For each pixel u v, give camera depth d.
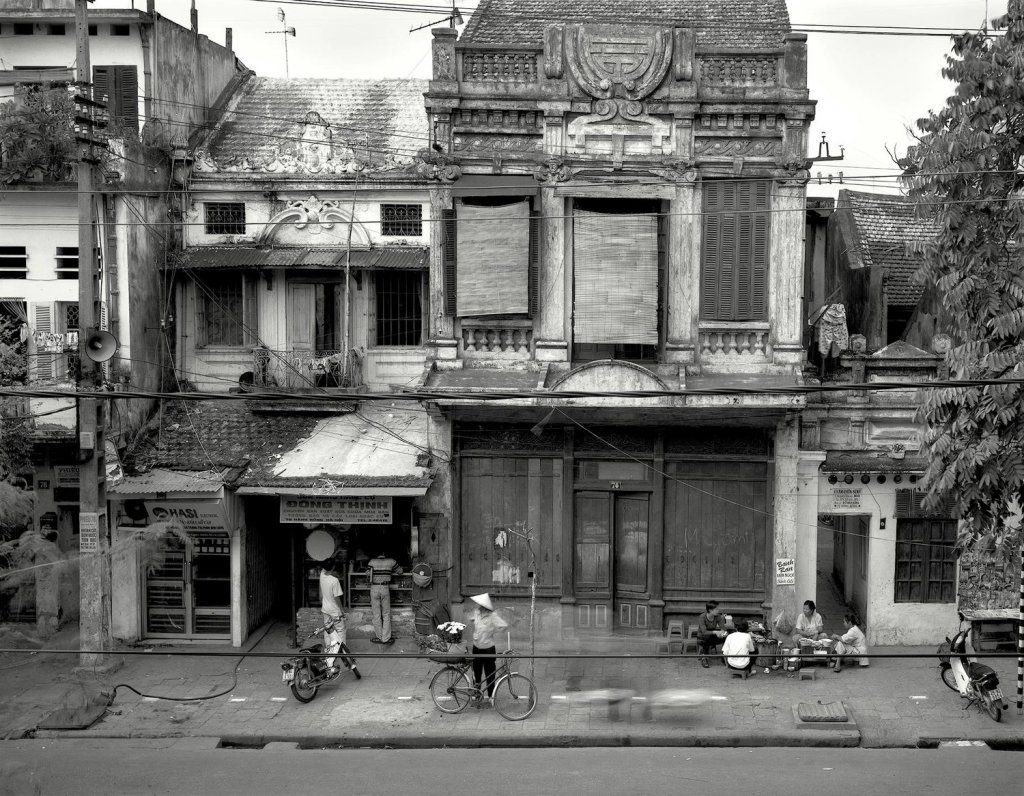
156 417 22.66
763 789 14.58
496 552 21.73
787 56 20.55
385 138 24.47
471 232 21.02
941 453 17.12
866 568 21.64
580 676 19.58
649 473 21.36
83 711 17.70
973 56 16.38
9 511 20.20
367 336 23.12
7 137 21.25
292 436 22.23
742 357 21.19
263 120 25.52
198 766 15.77
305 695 18.39
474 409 21.03
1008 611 20.66
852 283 24.94
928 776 15.06
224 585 21.61
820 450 21.12
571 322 21.22
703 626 20.25
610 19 23.47
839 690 18.81
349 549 21.80
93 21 23.25
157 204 22.83
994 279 16.61
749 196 20.91
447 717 17.73
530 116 21.02
